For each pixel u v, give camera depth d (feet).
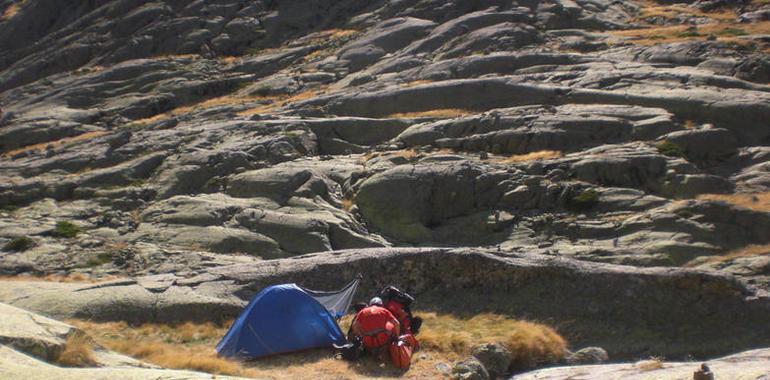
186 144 137.18
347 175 120.37
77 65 243.60
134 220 112.68
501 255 65.31
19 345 36.47
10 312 41.01
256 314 53.26
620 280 61.11
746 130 122.83
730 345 56.13
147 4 261.85
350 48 203.31
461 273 64.44
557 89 141.18
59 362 37.65
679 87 136.36
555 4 206.08
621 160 109.40
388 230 108.27
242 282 65.57
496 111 134.82
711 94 129.18
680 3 223.51
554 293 61.46
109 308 61.82
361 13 237.66
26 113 201.57
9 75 245.04
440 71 168.25
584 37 187.32
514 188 108.58
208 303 62.13
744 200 101.50
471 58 169.07
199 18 246.27
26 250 101.09
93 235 106.93
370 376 48.01
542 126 124.36
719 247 91.56
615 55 165.17
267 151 129.90
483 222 105.29
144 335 58.70
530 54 165.37
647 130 121.08
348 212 112.37
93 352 40.86
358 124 141.18
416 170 112.57
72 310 61.52
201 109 182.09
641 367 41.73
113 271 93.20
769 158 113.70
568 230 100.63
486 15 198.59
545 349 54.13
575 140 121.80
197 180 122.72
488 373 50.08
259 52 230.89
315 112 154.10
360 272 66.13
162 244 102.78
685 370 37.22
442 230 106.63
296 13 242.58
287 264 68.18
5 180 131.23
